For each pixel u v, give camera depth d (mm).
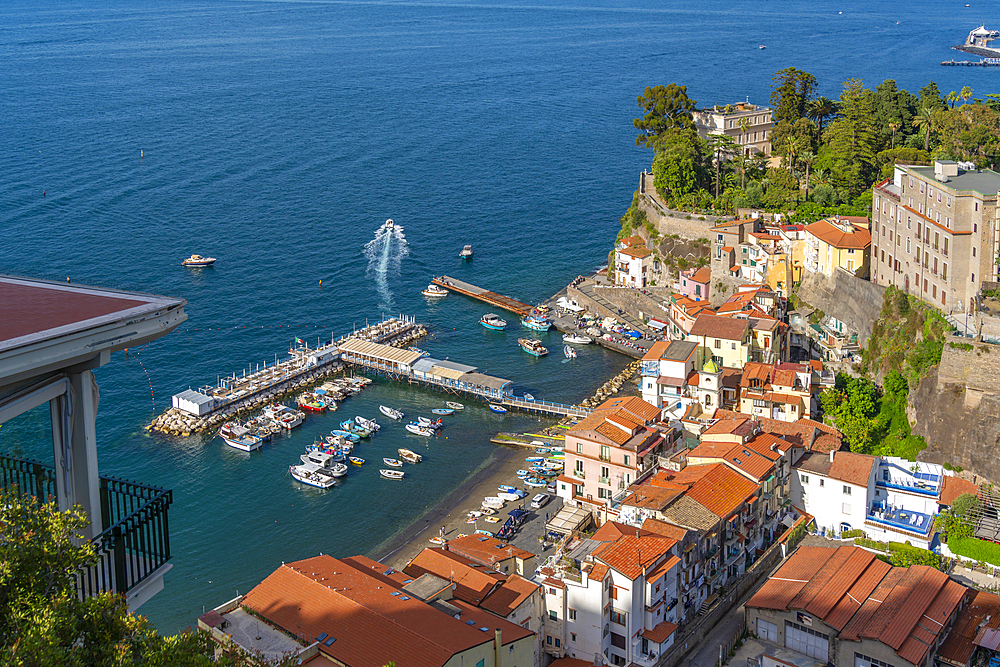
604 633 89312
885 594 92000
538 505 125812
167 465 137500
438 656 69062
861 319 151250
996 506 111812
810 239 167250
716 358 147375
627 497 103125
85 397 28844
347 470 136500
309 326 187000
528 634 79125
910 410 130625
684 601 95562
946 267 131250
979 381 120125
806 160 197875
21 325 27094
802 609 90250
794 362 150750
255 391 157875
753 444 115500
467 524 122562
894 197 146875
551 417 154000
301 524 123875
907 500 115938
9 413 26391
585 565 89438
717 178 197750
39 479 30000
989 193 125875
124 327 28422
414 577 89688
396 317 191875
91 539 29375
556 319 190375
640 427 116188
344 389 161625
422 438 147250
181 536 121062
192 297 197375
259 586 79500
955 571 105250
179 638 31719
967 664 85188
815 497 116812
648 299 187500
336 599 76062
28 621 27266
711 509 101812
